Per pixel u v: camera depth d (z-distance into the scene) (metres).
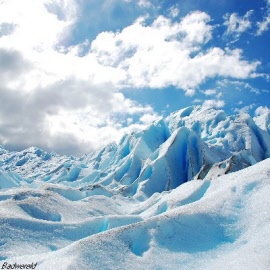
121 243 18.42
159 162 67.19
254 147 86.25
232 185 24.55
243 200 22.73
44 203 29.98
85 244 17.58
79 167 102.00
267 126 107.88
